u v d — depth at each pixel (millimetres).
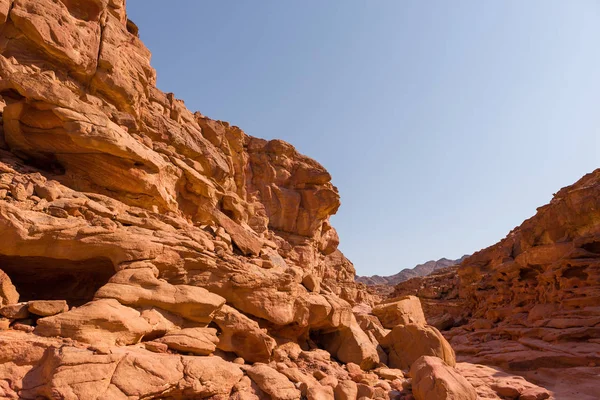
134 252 9883
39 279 11625
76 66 14953
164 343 8844
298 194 33344
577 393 11844
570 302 21016
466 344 23172
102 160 12625
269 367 9438
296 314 12789
